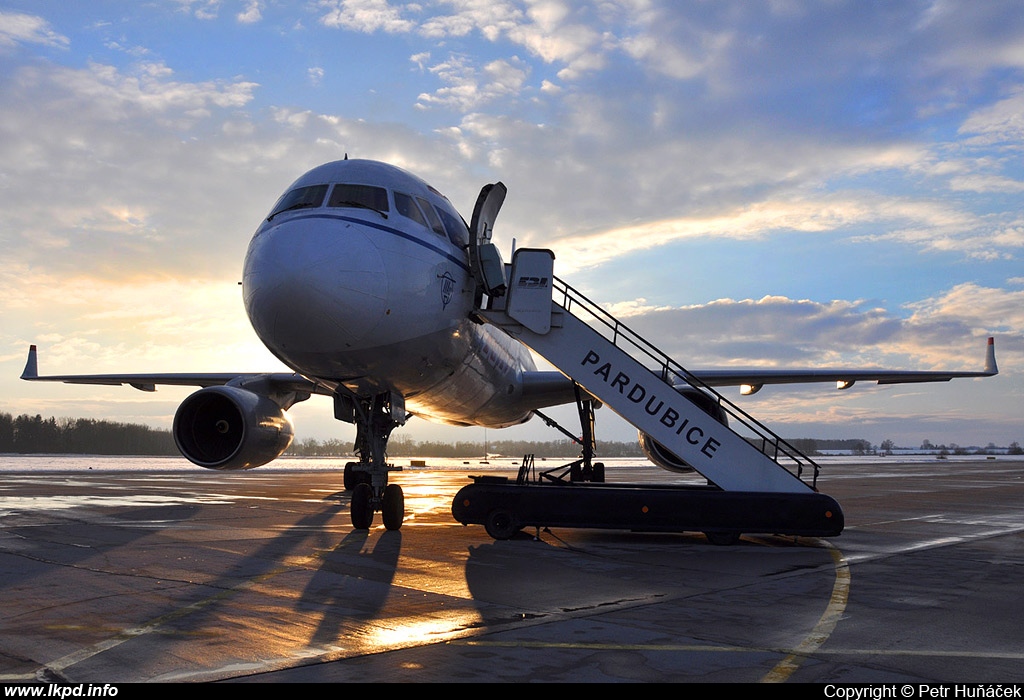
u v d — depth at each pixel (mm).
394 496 13719
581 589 8477
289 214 12180
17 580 8594
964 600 8078
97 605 7344
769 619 7074
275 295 11156
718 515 12234
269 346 12039
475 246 13961
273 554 10625
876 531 15125
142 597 7711
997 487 33438
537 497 12523
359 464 15305
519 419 22422
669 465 16734
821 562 10758
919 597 8219
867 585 8930
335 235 11555
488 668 5426
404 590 8258
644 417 13461
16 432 131125
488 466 69375
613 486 13383
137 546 11227
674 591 8438
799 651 5969
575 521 12398
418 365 13180
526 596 8047
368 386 13086
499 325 13898
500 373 17984
